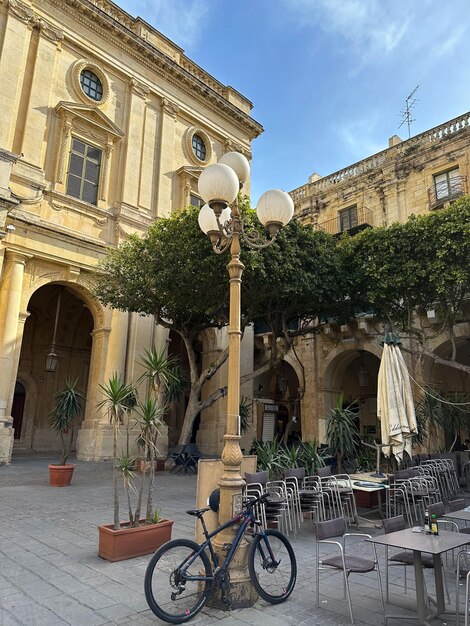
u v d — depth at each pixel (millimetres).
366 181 22672
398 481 8953
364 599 4859
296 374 25297
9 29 16766
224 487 4910
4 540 6617
